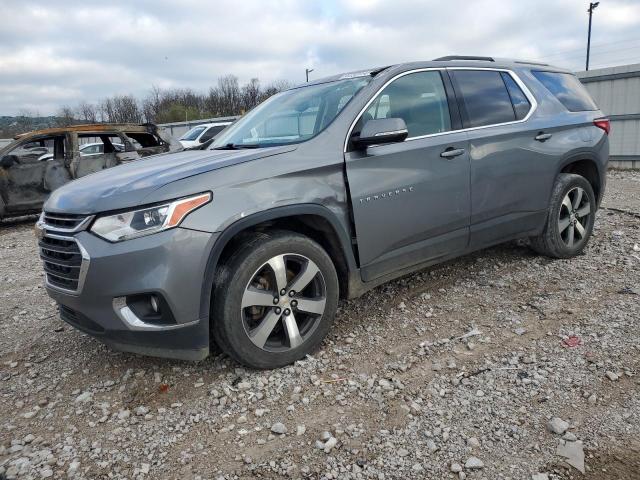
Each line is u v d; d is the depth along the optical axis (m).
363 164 3.23
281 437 2.44
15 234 8.99
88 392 2.94
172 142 11.38
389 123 3.12
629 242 5.06
